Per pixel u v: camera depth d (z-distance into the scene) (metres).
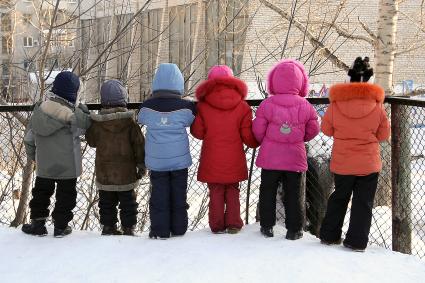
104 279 3.64
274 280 3.58
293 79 4.29
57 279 3.66
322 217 4.95
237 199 4.54
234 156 4.40
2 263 3.94
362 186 4.15
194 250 4.11
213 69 4.52
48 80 6.68
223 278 3.62
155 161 4.35
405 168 4.66
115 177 4.45
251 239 4.35
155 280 3.61
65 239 4.40
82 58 7.30
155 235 4.40
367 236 4.11
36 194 4.46
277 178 4.35
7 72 8.09
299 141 4.30
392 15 8.19
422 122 4.91
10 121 5.90
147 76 8.24
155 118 4.35
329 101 4.62
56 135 4.32
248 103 4.90
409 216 4.71
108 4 8.82
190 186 5.80
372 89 4.10
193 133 4.48
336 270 3.74
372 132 4.11
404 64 16.61
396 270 3.76
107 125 4.43
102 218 4.55
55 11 5.93
